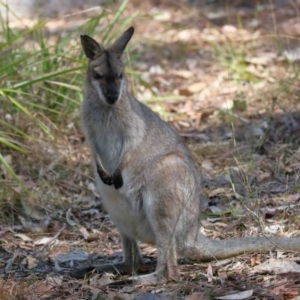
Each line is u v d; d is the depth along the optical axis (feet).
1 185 38.73
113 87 30.94
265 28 67.05
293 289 26.16
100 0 77.51
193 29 69.51
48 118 44.45
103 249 34.01
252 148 42.80
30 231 36.45
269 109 47.73
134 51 64.13
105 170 31.01
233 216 35.17
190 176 30.30
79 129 45.78
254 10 74.79
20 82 42.78
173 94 53.93
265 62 56.18
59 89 45.73
